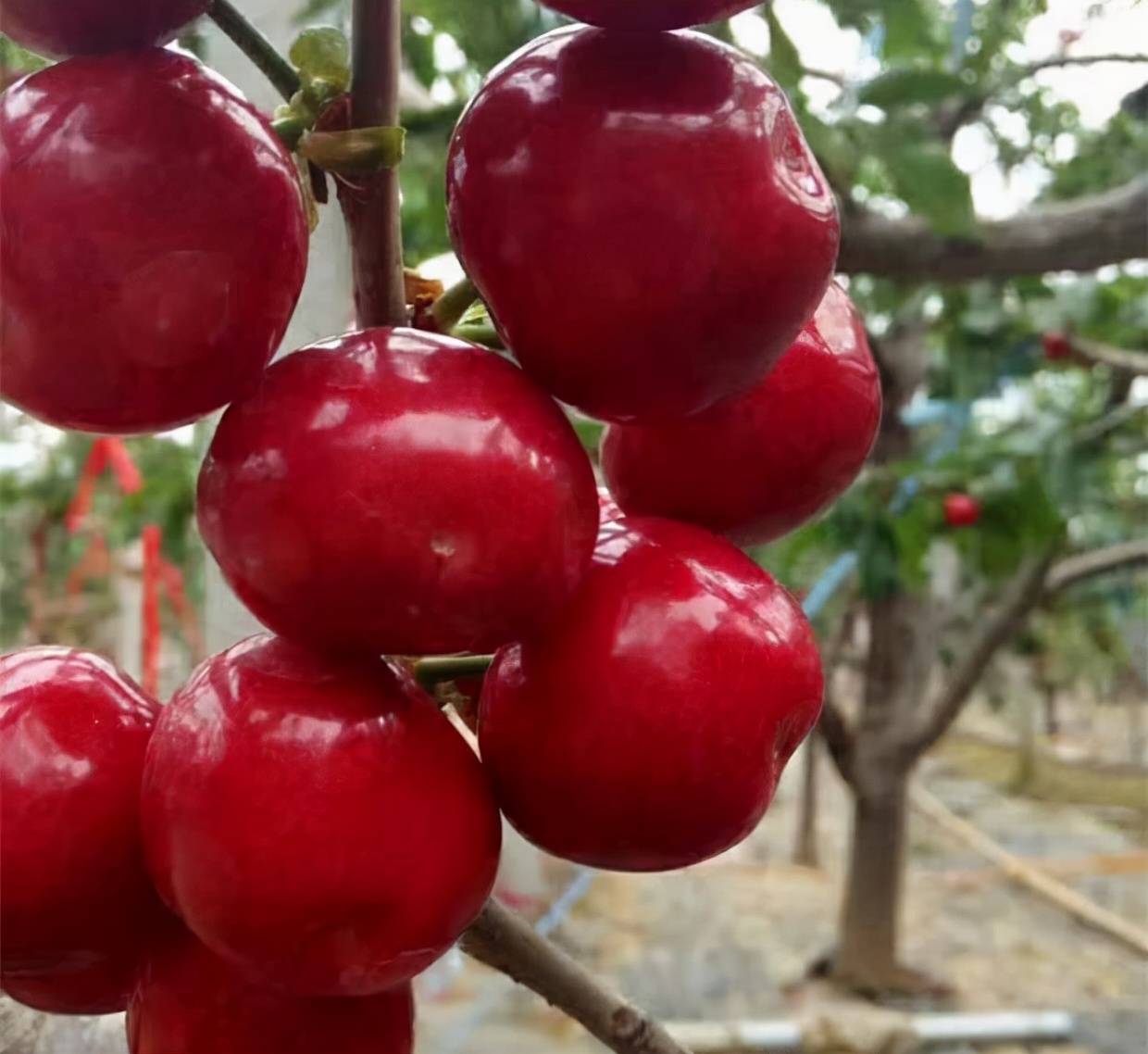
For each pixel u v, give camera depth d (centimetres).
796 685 8
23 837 8
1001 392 48
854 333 10
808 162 8
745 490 10
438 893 8
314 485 7
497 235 8
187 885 8
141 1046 9
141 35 8
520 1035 54
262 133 8
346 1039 9
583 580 8
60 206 7
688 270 7
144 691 9
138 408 8
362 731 8
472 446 7
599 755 8
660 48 8
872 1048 50
